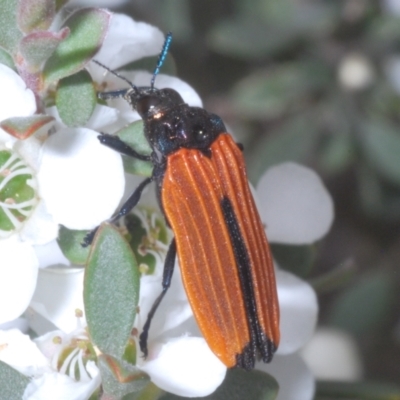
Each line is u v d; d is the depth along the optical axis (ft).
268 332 0.25
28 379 0.24
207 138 0.26
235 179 0.25
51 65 0.24
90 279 0.23
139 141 0.25
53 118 0.23
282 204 0.27
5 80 0.24
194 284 0.25
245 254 0.25
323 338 0.37
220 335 0.25
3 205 0.25
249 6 0.37
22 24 0.24
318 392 0.29
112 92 0.26
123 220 0.26
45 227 0.24
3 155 0.25
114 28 0.26
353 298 0.37
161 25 0.36
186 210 0.25
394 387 0.29
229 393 0.25
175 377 0.24
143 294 0.25
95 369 0.24
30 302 0.25
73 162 0.24
